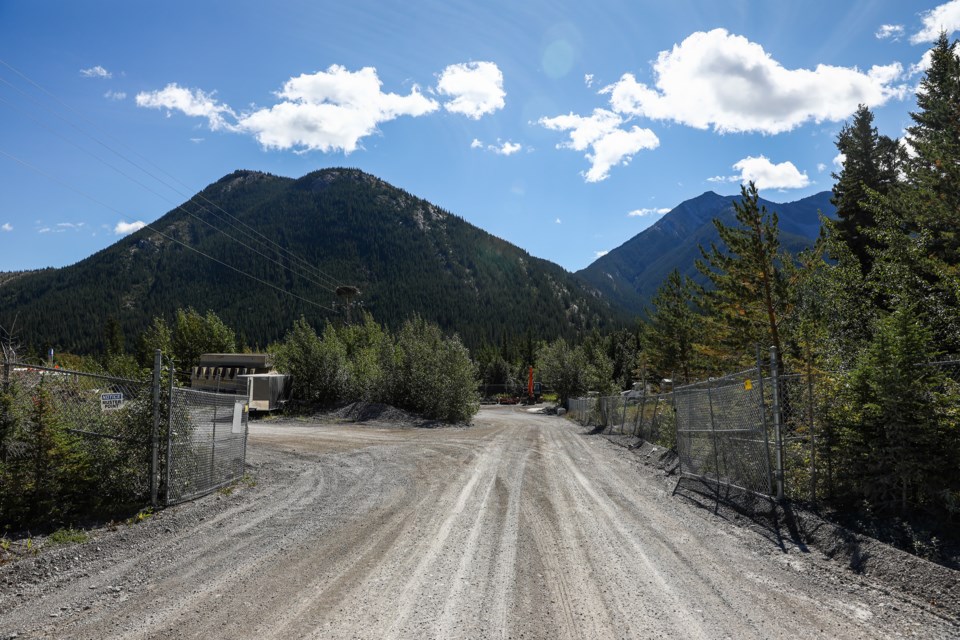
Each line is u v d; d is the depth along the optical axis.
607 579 5.43
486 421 37.06
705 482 10.43
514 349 117.06
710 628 4.30
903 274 10.79
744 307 16.27
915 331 6.59
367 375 34.06
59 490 7.93
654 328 29.09
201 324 56.81
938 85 11.63
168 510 8.45
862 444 6.87
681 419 12.39
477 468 13.09
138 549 6.61
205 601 4.88
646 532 7.32
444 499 9.47
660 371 29.02
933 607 4.72
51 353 21.03
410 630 4.23
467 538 6.96
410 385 32.47
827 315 12.73
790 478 8.24
